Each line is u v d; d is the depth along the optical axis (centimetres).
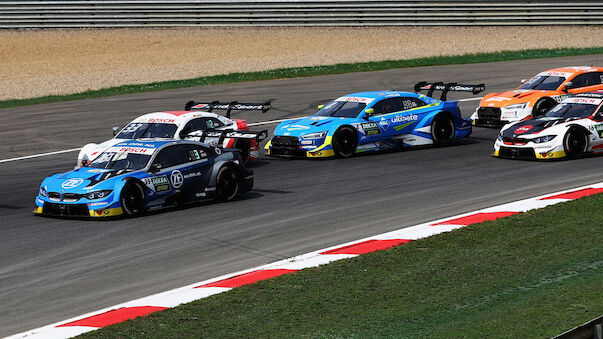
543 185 5538
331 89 11519
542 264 3619
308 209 5094
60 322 3084
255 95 11269
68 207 4944
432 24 17600
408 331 2853
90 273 3778
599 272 3472
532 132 6606
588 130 6550
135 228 4669
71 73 14050
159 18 18850
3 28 19312
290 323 2959
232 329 2908
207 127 6706
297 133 7119
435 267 3616
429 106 7556
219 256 4019
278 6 18375
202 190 5362
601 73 8706
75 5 19025
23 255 4134
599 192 5109
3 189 6219
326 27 18162
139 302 3275
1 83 13212
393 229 4456
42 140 8600
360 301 3191
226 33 18025
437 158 6906
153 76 13400
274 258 3950
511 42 15575
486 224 4369
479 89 7500
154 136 6431
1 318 3173
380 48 15525
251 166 6900
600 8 16538
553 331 2806
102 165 5288
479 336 2784
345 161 6912
